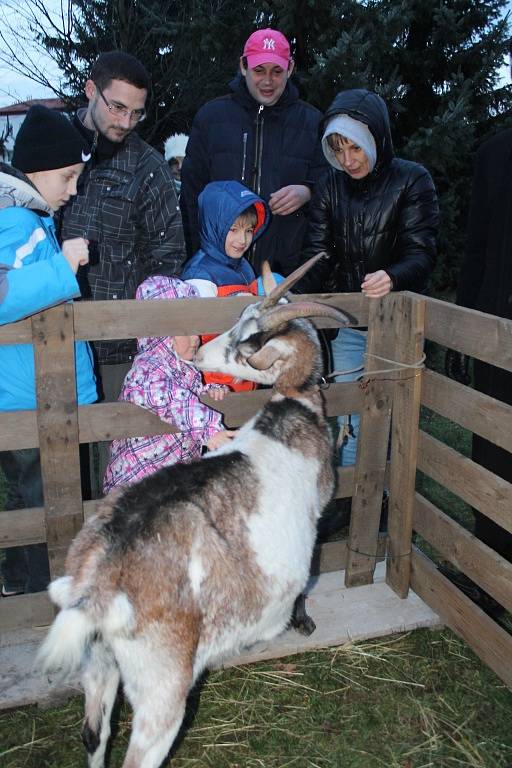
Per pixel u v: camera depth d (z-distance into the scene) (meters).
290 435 2.88
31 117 2.87
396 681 3.21
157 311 3.11
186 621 2.38
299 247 4.68
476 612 3.28
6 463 3.36
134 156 3.59
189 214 4.72
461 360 3.71
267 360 2.77
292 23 7.92
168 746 2.36
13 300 2.73
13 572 3.54
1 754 2.80
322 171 4.53
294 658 3.35
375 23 7.92
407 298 3.43
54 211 3.24
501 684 3.20
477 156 3.63
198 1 8.91
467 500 3.27
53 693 3.05
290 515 2.70
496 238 3.47
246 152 4.52
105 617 2.25
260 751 2.85
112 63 3.33
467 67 9.33
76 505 3.24
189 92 9.86
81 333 3.03
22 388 3.08
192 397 3.15
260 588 2.59
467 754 2.84
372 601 3.73
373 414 3.64
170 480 2.51
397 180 3.80
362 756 2.84
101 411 3.16
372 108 3.55
